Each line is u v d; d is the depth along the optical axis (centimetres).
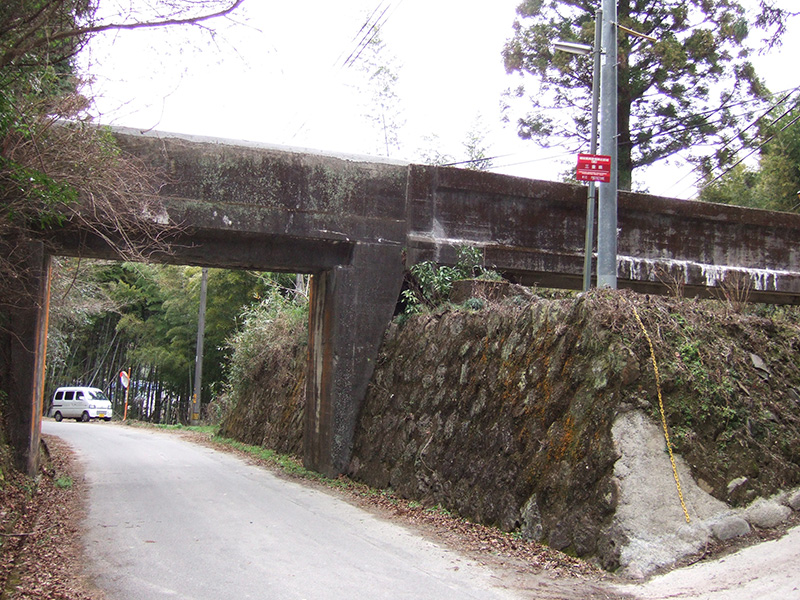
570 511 697
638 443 679
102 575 629
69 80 872
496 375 897
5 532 732
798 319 1098
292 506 980
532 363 835
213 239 1222
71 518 873
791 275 1541
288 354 1803
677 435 695
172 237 1192
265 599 568
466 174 1330
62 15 790
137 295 3628
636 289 1518
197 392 3006
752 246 1541
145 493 1080
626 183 2203
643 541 632
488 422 873
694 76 2120
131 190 1032
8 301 1040
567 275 1405
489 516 809
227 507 966
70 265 1708
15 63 799
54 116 866
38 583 589
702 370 740
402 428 1084
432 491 945
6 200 873
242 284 3177
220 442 2034
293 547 742
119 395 4388
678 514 655
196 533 803
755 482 700
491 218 1349
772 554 619
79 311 1944
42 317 1108
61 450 1689
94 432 2494
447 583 614
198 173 1180
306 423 1364
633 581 606
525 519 747
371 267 1270
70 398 3541
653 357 719
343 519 891
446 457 938
